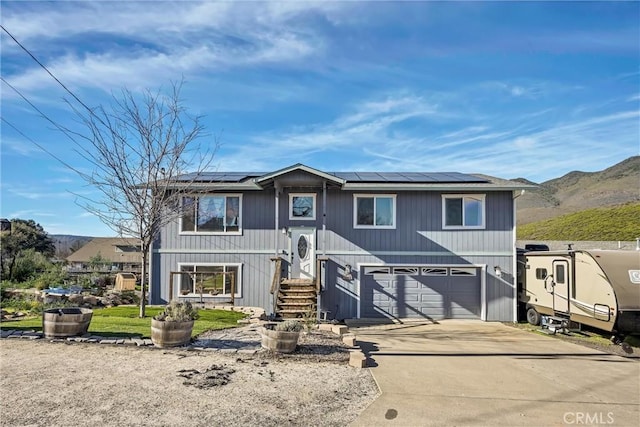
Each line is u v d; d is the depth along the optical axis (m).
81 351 7.84
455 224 16.20
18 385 5.96
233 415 5.24
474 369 8.19
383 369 7.79
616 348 10.96
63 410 5.16
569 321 13.09
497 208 16.17
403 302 16.06
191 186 14.80
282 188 16.33
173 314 8.68
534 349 10.61
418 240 16.17
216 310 13.90
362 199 16.36
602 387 7.33
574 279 12.93
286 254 16.17
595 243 21.59
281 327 8.34
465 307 16.05
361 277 16.14
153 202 12.03
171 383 6.25
